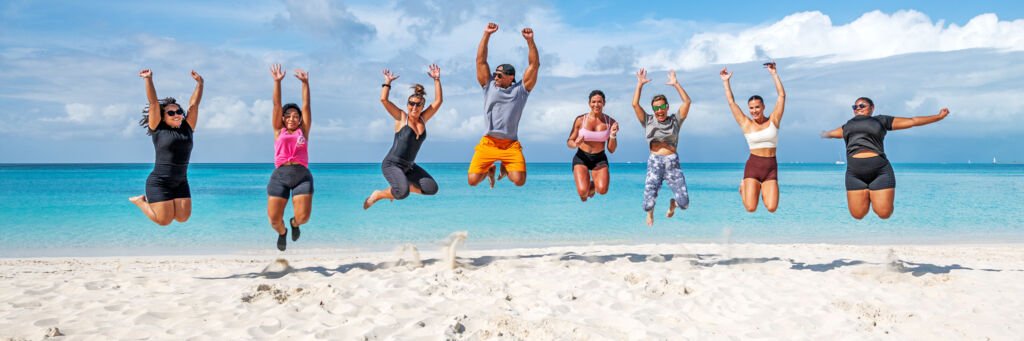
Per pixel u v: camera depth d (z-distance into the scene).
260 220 16.67
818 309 4.98
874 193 6.31
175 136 6.07
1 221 15.95
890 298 5.39
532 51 6.78
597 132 7.15
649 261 7.69
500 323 4.41
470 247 11.88
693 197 27.19
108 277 6.41
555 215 18.67
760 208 20.81
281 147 6.37
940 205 21.69
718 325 4.58
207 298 5.16
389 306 4.95
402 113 6.89
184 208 6.27
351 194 29.64
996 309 5.01
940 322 4.64
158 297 5.21
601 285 5.93
